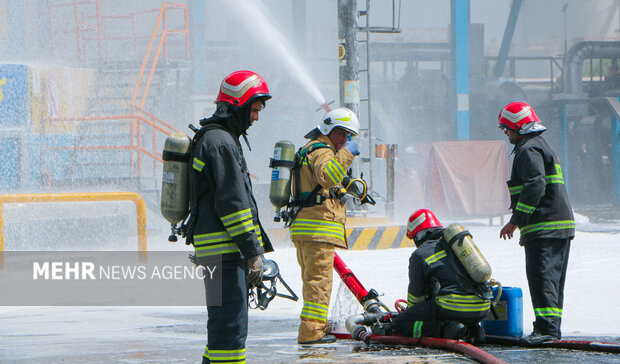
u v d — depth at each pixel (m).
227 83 9.46
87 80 49.62
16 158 42.38
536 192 12.71
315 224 13.35
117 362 11.61
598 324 16.19
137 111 48.84
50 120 44.34
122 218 37.75
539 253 13.05
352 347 12.95
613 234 41.72
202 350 12.72
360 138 36.62
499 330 13.32
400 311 14.10
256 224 9.45
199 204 9.27
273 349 12.90
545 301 12.96
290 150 13.16
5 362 11.75
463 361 11.25
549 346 12.72
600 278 24.11
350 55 35.81
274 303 20.44
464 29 75.06
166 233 41.78
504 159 55.16
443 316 12.59
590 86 94.38
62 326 16.30
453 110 76.50
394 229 34.41
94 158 45.75
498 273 25.48
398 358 11.59
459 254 12.41
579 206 91.31
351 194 13.02
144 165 49.62
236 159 9.08
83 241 35.56
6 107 42.56
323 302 13.50
